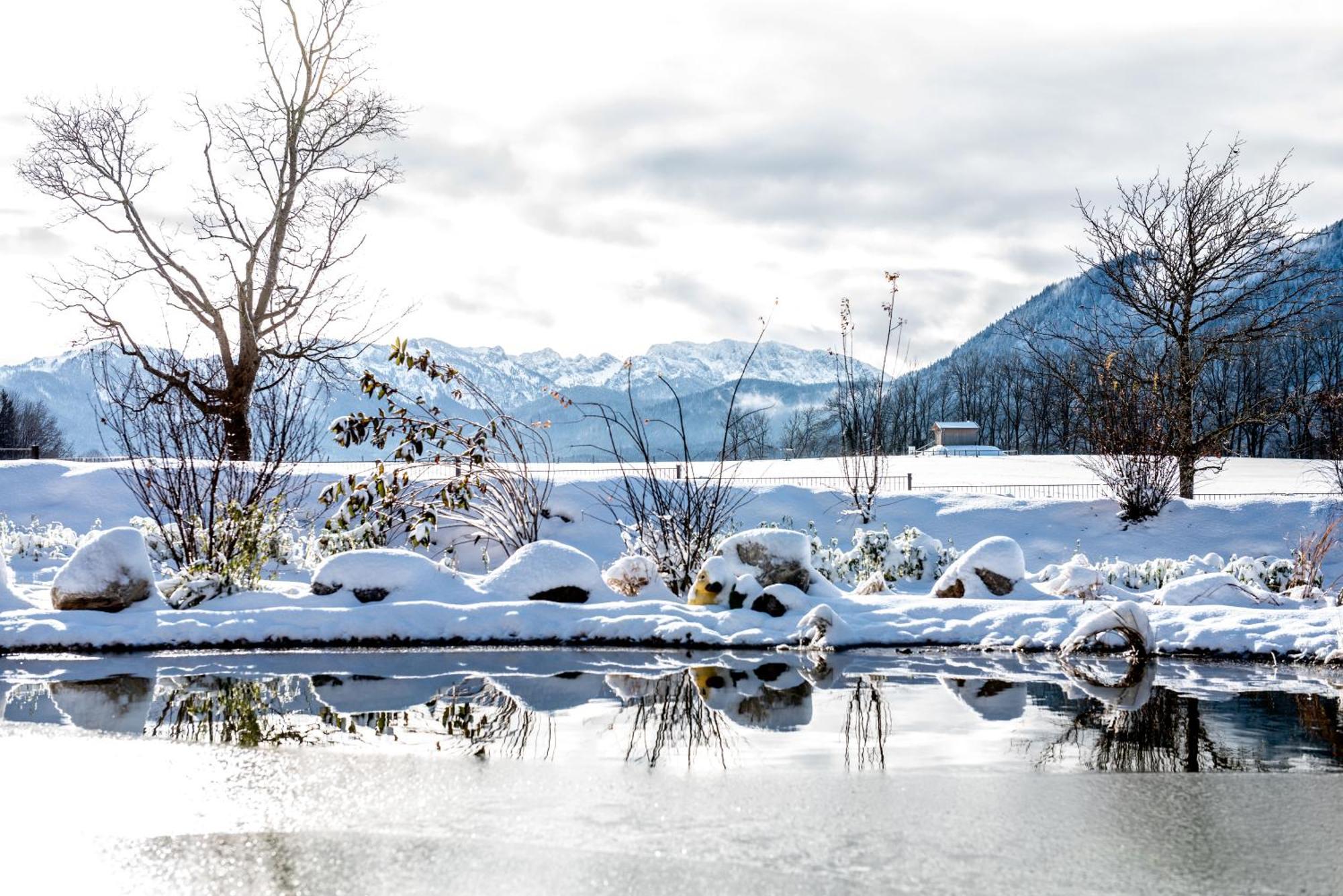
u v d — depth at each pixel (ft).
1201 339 81.00
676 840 16.35
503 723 24.64
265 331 89.61
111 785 19.22
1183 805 18.30
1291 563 50.80
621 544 63.05
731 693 28.48
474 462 50.21
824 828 16.94
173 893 14.40
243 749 21.95
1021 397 282.36
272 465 52.90
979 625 37.73
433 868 15.21
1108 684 29.81
